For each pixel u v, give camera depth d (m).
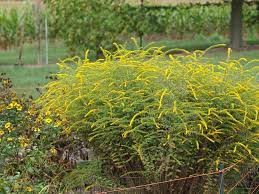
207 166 4.52
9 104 5.16
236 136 4.52
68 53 13.53
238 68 4.84
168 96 4.48
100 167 4.81
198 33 18.61
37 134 5.10
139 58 4.89
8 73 13.09
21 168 4.90
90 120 4.66
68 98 4.77
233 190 4.85
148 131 4.42
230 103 4.51
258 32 19.02
